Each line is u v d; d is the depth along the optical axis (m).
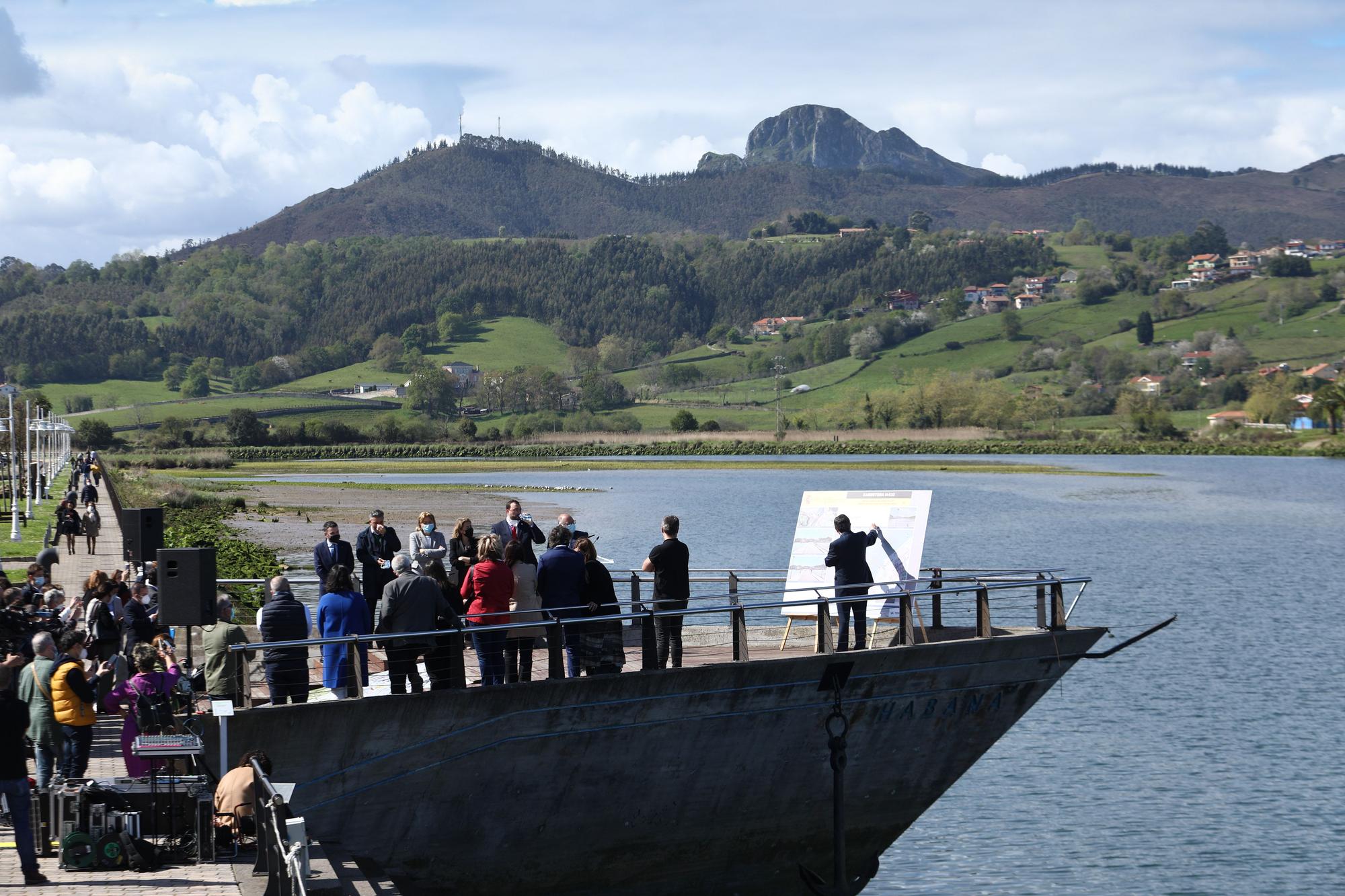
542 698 17.20
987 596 20.69
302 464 159.75
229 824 14.25
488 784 17.14
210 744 15.73
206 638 16.27
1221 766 29.50
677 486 115.12
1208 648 41.81
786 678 18.81
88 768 16.77
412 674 16.78
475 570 17.27
